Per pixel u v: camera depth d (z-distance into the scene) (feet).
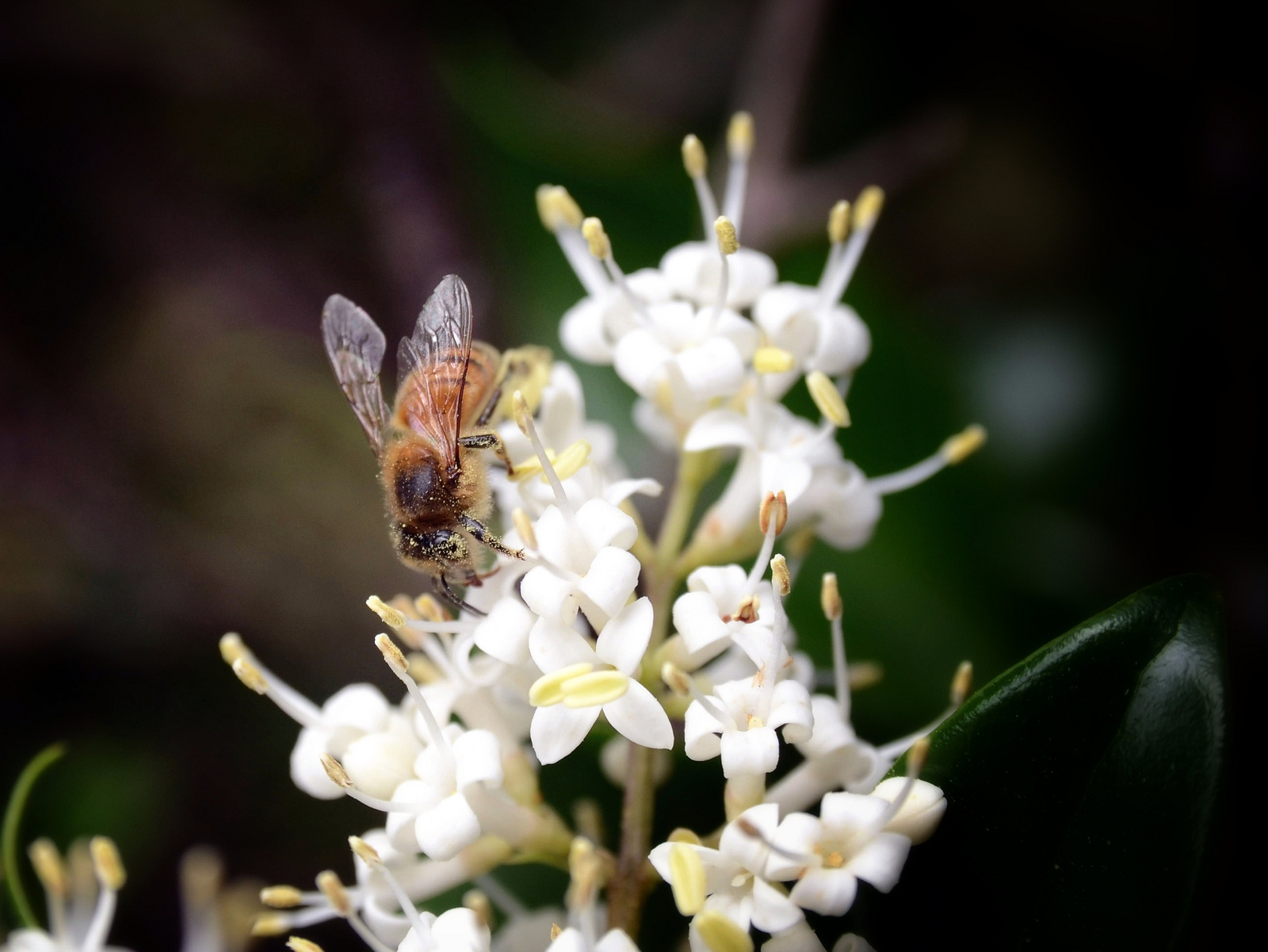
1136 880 0.33
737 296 0.39
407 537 0.38
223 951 0.50
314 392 0.65
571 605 0.35
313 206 0.67
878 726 0.43
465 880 0.37
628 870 0.37
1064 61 0.53
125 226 0.69
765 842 0.33
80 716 0.59
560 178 0.47
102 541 0.62
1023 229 0.55
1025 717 0.34
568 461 0.37
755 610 0.35
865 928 0.35
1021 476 0.48
